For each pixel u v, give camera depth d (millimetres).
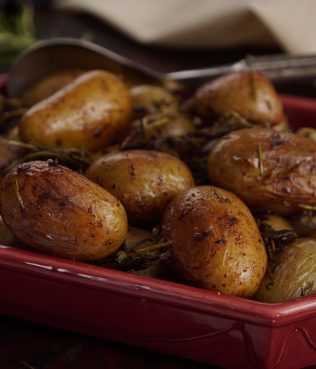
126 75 707
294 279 489
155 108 635
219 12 930
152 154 526
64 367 483
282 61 729
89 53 699
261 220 521
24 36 1004
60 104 568
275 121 608
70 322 492
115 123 585
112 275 461
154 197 516
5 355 489
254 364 464
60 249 481
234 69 721
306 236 528
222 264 469
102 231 475
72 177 482
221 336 459
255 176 513
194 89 712
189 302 450
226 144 525
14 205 481
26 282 482
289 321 443
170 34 954
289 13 912
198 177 555
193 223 475
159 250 486
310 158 518
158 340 477
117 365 485
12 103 660
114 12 1029
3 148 582
